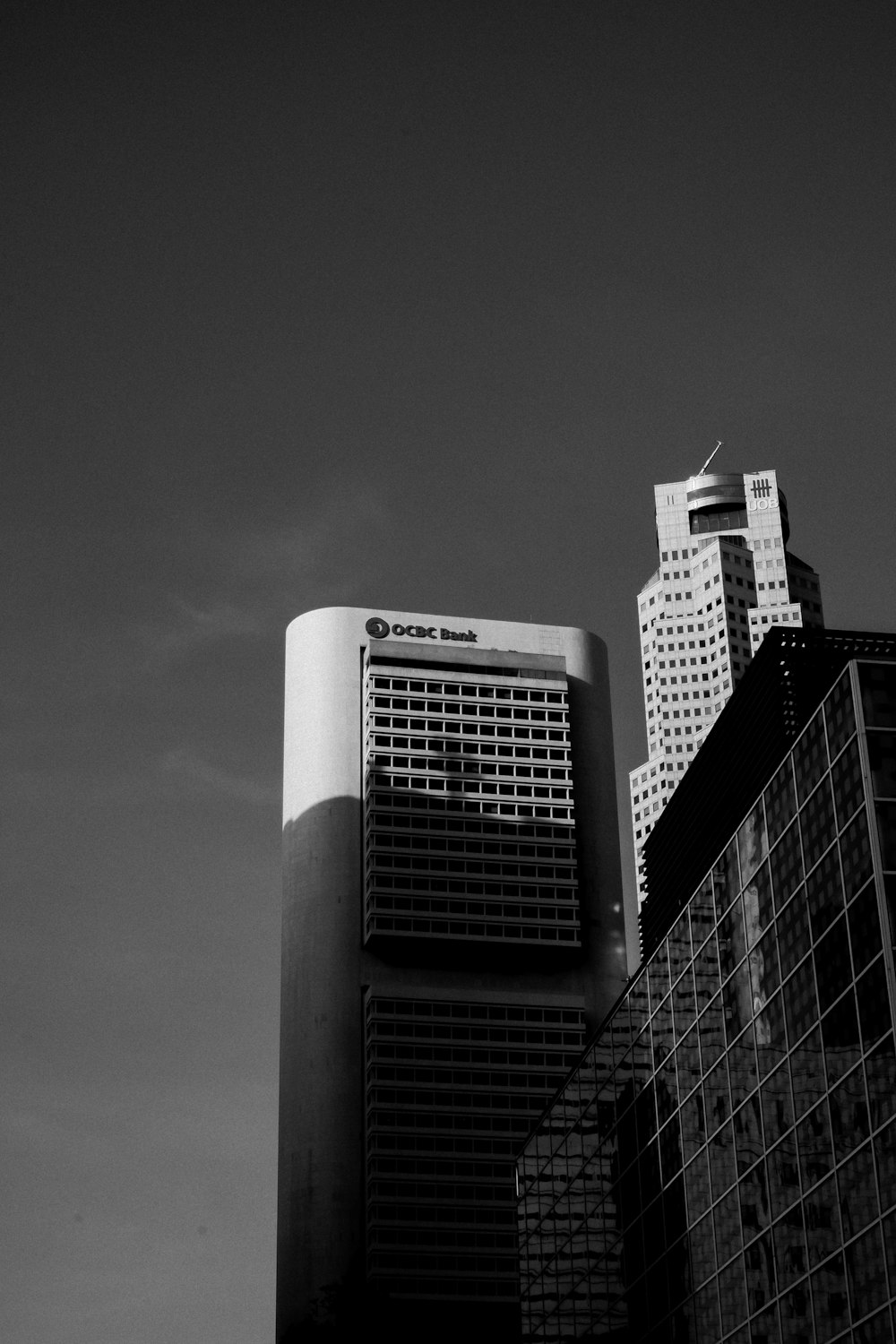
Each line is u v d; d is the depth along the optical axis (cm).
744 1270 13762
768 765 18175
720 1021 14775
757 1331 13425
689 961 15638
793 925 13488
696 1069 15188
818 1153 12725
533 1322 18550
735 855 14812
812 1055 12962
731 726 19838
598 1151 17425
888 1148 11719
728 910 14838
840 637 18562
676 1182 15338
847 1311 12075
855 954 12394
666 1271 15388
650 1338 15612
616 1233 16675
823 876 13000
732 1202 14125
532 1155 19375
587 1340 17038
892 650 18550
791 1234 13012
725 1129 14438
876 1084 11938
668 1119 15700
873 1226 11812
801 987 13250
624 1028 17150
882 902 12044
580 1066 18325
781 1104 13400
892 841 12225
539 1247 18662
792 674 18200
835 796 12925
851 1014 12394
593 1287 17075
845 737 12838
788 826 13738
